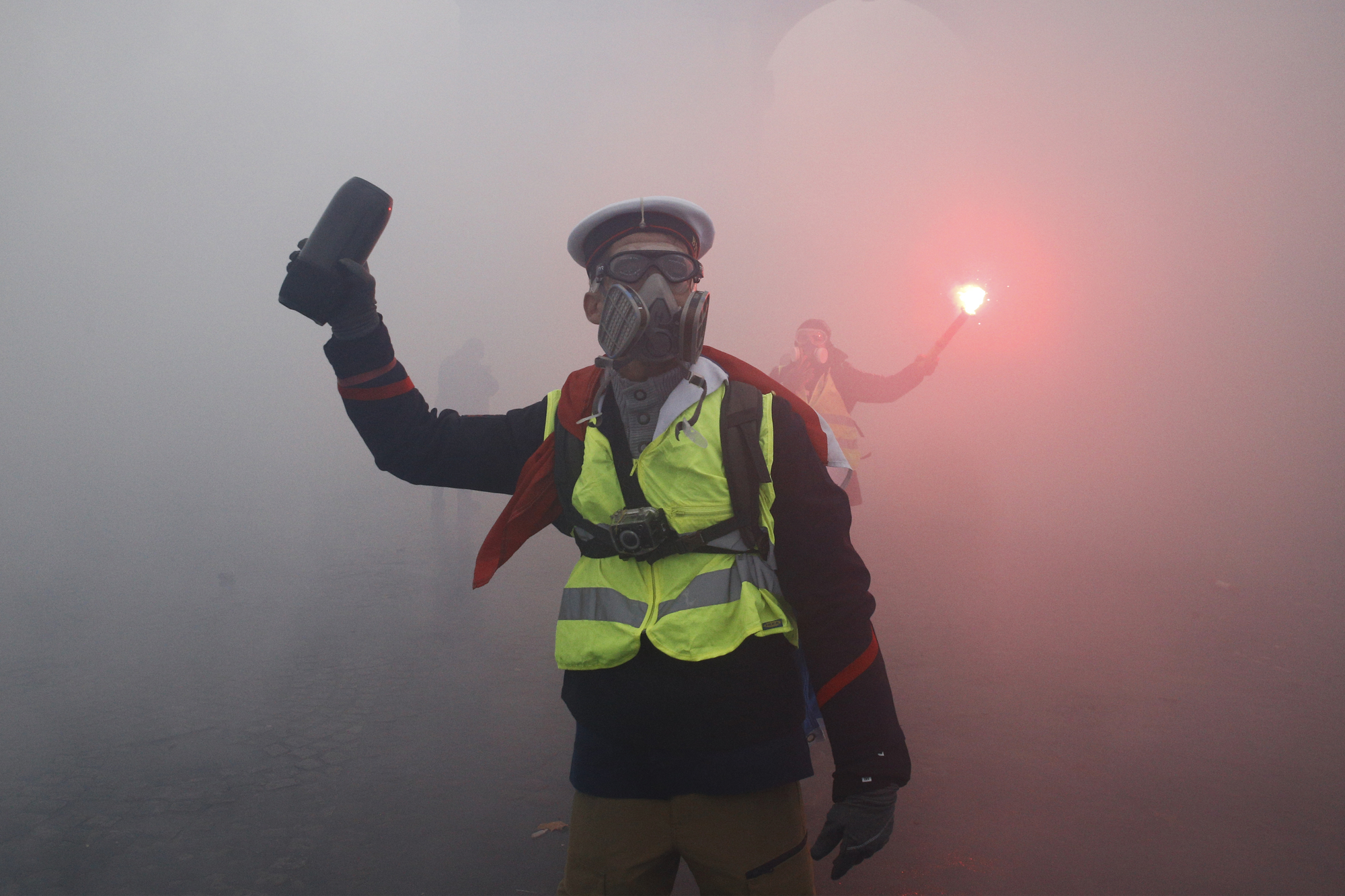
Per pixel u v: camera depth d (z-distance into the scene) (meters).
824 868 2.52
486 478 1.57
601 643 1.30
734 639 1.26
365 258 1.46
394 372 1.49
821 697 1.28
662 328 1.31
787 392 1.42
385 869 2.54
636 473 1.36
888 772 1.23
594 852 1.33
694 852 1.28
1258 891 2.36
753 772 1.26
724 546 1.31
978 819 2.77
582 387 1.46
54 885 2.45
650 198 1.38
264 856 2.61
